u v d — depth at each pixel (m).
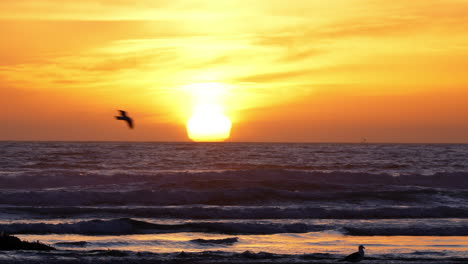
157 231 47.00
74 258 33.09
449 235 46.22
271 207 56.69
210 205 63.41
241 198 65.62
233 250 39.03
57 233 45.78
